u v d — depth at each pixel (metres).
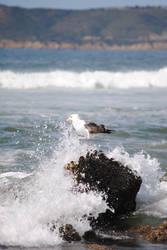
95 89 88.75
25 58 192.75
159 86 98.69
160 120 51.47
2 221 21.34
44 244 20.31
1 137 39.56
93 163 24.80
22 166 31.03
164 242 20.84
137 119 51.75
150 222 23.53
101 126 25.97
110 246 20.31
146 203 26.12
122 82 96.81
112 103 65.75
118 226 22.94
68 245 20.31
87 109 58.59
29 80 90.81
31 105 60.75
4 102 63.16
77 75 96.94
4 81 88.12
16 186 26.22
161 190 27.91
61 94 76.75
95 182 24.05
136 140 40.62
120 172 24.78
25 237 20.56
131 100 70.44
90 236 21.34
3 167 30.62
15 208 22.64
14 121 47.69
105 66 136.12
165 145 39.16
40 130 43.16
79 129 26.02
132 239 21.20
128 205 24.53
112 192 23.80
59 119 49.97
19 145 37.06
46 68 120.12
